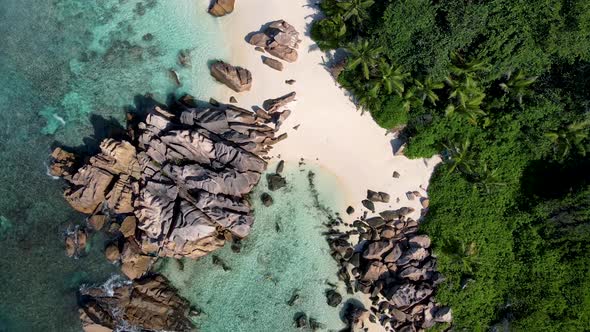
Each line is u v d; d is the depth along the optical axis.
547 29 28.55
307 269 34.16
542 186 32.50
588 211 29.55
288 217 34.56
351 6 32.03
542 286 31.39
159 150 33.41
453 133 33.34
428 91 31.66
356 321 33.00
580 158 31.23
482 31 30.14
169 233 32.59
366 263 33.66
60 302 33.34
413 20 30.25
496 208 33.16
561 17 28.25
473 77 31.42
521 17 29.05
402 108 32.94
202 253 33.62
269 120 35.09
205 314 33.78
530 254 32.00
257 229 34.47
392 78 31.55
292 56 35.19
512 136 32.56
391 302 32.78
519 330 31.34
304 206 34.66
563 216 30.66
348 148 35.00
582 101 29.61
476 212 33.09
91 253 33.94
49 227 34.25
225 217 32.91
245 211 33.72
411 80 32.38
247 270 34.22
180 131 32.88
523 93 31.06
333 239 34.16
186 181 32.91
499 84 32.12
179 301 33.59
